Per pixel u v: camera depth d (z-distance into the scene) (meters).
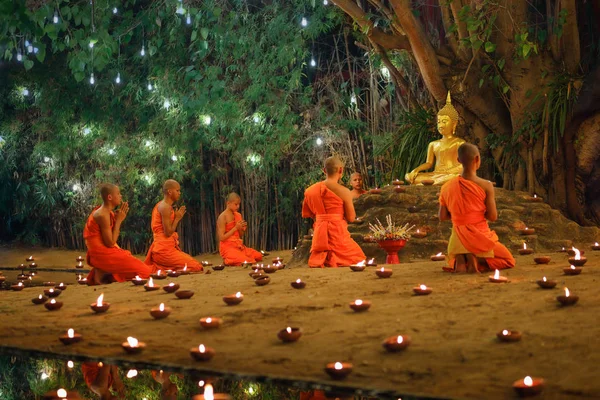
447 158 13.56
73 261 17.58
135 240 18.39
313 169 16.98
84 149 18.55
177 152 17.52
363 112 17.27
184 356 4.77
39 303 7.69
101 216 10.17
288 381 4.06
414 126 15.09
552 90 13.39
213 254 17.92
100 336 5.55
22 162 19.52
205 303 6.96
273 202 17.66
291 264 11.97
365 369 4.21
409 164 15.05
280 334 4.98
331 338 5.05
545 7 14.80
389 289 7.26
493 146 14.05
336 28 18.06
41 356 5.14
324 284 7.99
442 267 8.70
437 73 13.91
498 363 4.16
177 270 11.62
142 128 18.09
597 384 3.63
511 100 13.78
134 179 18.00
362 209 12.45
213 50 17.67
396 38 13.95
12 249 19.80
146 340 5.32
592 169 13.44
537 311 5.57
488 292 6.65
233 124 16.80
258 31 17.47
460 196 8.27
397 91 16.00
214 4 16.91
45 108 18.42
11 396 4.45
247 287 8.16
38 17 11.34
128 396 4.24
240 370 4.33
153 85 17.72
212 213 18.36
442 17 14.55
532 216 11.99
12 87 18.64
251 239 17.59
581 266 8.18
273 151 16.77
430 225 11.72
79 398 4.27
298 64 17.70
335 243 10.68
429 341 4.77
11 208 20.58
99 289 9.09
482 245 8.20
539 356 4.25
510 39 13.60
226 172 17.84
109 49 12.16
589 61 14.03
